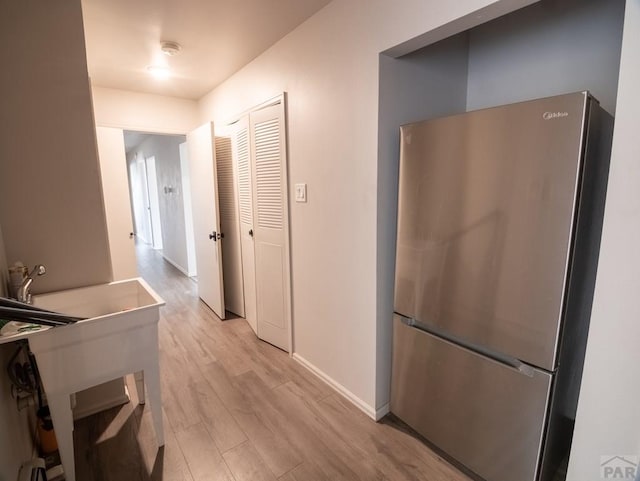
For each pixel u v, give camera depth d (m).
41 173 1.72
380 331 1.82
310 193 2.13
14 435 1.34
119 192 3.54
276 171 2.42
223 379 2.29
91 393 1.95
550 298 1.19
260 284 2.78
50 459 1.63
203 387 2.20
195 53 2.41
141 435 1.79
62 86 1.71
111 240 3.55
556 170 1.12
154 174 6.55
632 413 1.02
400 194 1.63
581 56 1.53
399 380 1.79
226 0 1.73
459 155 1.37
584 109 1.05
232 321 3.29
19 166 1.67
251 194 2.74
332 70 1.84
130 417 1.93
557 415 1.34
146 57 2.47
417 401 1.70
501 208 1.27
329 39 1.83
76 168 1.80
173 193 5.30
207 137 3.14
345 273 1.95
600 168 1.29
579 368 1.49
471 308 1.41
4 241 1.67
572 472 1.17
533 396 1.27
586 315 1.45
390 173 1.71
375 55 1.59
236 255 3.29
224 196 3.35
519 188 1.21
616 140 0.96
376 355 1.83
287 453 1.67
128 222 3.63
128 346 1.52
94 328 1.40
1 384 1.28
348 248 1.90
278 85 2.28
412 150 1.55
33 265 1.75
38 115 1.68
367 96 1.65
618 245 0.99
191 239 4.93
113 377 1.50
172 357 2.59
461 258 1.42
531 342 1.25
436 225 1.49
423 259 1.57
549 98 1.11
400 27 1.46
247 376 2.32
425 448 1.69
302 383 2.24
